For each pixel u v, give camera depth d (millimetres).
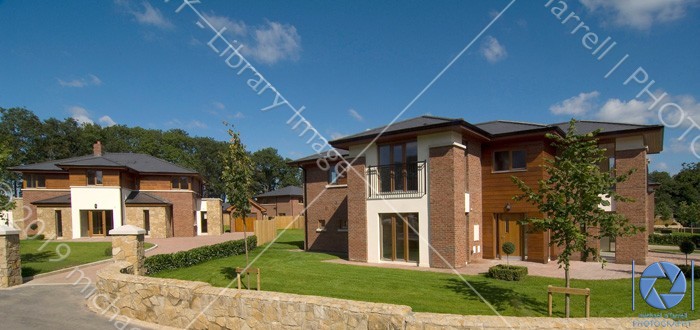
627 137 14828
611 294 9422
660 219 41125
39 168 29547
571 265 14000
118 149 57844
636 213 14508
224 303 6805
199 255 15359
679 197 52844
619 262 14688
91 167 27578
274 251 20312
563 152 8133
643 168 14422
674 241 26469
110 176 28328
